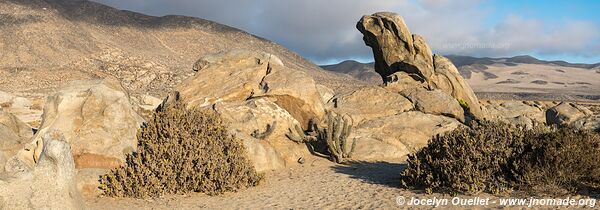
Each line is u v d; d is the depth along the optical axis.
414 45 25.23
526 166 9.64
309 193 10.68
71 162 6.41
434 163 10.52
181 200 10.01
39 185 6.03
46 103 11.97
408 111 20.94
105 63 116.06
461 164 10.05
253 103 16.50
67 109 11.60
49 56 118.56
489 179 9.80
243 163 11.37
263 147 13.82
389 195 10.09
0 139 10.48
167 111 11.52
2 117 12.45
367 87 23.16
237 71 19.28
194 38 175.75
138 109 14.45
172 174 10.43
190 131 11.08
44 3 153.62
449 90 24.25
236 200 10.05
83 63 116.56
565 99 163.00
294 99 17.72
